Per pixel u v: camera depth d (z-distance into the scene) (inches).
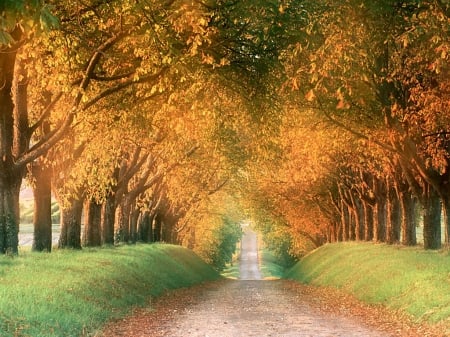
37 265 784.3
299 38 740.0
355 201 2090.3
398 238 1547.7
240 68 819.4
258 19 709.9
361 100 842.8
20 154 823.7
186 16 616.1
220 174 2121.1
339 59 670.5
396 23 695.1
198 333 577.6
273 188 2420.0
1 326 420.8
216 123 1024.9
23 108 824.3
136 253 1429.6
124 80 833.5
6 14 274.7
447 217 1080.8
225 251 4781.0
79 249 1240.2
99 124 927.7
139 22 674.8
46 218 1072.8
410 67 877.2
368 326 643.5
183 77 689.0
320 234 3112.7
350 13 684.1
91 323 572.4
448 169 1029.8
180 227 3284.9
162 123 1119.6
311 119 1059.3
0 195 816.9
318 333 576.4
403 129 940.0
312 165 1680.6
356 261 1320.1
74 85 778.2
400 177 1408.7
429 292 727.7
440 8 613.9
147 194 1781.5
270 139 950.4
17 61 818.2
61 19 674.8
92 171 1106.1
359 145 1160.8
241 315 768.9
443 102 853.8
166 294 1146.7
